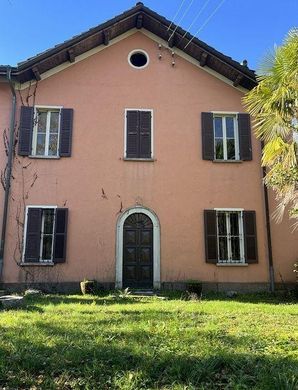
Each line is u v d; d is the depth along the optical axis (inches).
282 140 401.7
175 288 476.1
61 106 503.2
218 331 204.8
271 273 488.7
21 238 468.8
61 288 463.2
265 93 386.3
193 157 508.4
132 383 130.6
